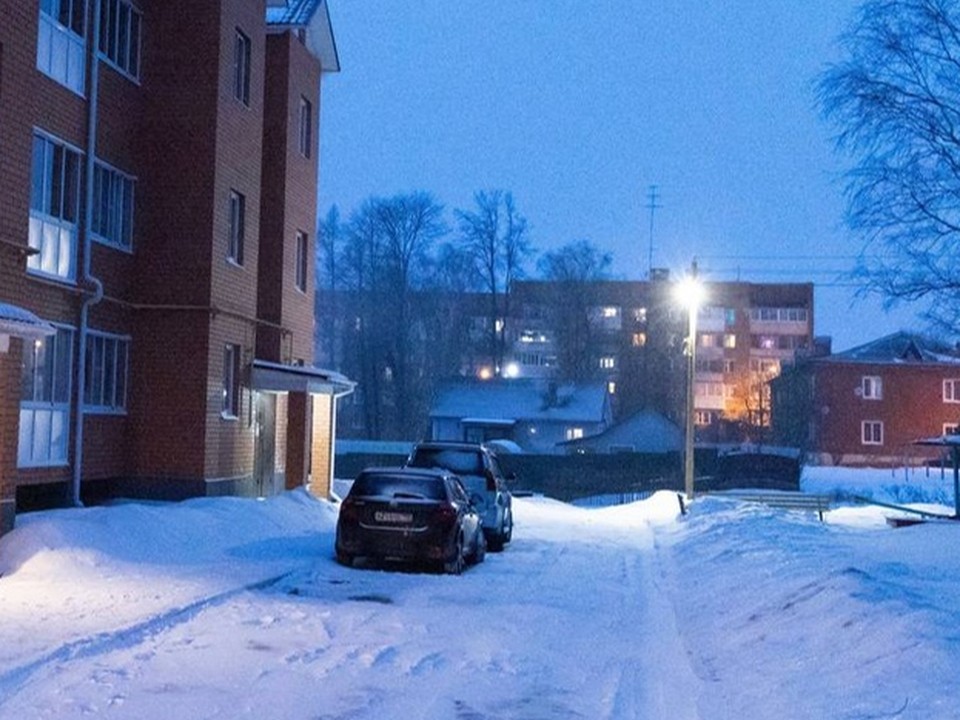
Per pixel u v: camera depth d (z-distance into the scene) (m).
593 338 83.38
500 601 14.09
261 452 25.50
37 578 13.48
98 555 14.73
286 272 27.05
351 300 73.94
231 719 7.62
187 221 21.41
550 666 10.03
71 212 19.00
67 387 18.95
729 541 20.16
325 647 10.37
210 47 21.48
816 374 67.44
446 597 14.27
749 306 94.00
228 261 22.38
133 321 21.38
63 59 18.56
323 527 22.41
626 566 19.16
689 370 34.84
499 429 68.00
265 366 23.97
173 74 21.52
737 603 13.48
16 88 15.43
